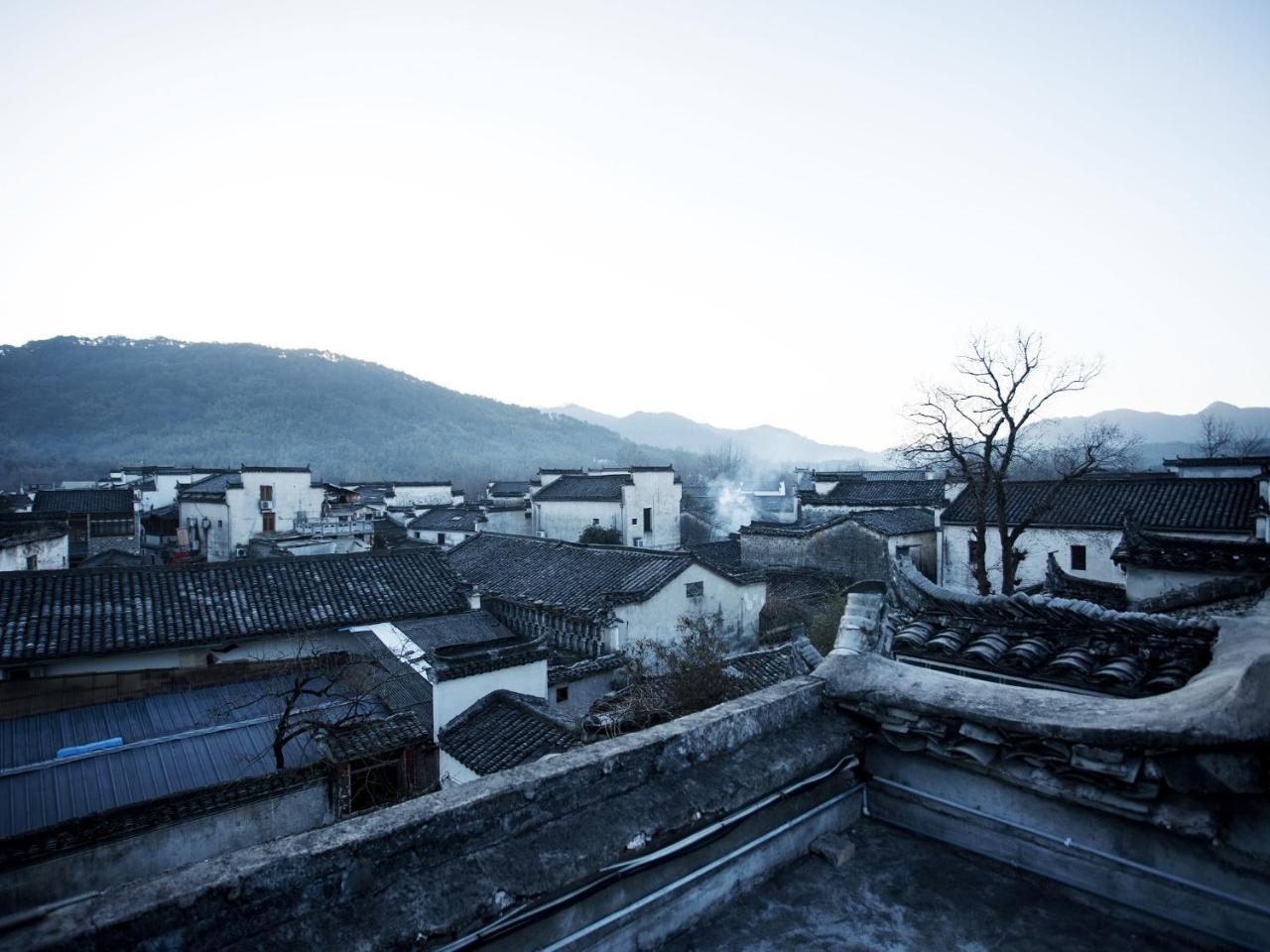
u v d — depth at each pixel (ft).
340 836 6.96
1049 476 127.95
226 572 56.44
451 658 44.34
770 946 8.57
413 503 187.21
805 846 10.37
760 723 10.51
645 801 8.80
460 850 7.51
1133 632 11.86
